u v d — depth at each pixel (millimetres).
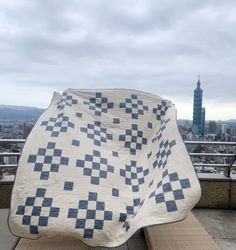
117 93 3434
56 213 2539
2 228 3291
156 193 2580
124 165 3035
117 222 2568
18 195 2607
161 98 3473
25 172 2697
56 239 2844
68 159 2801
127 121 3342
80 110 3279
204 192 4656
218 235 3818
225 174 4785
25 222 2510
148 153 3199
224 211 4594
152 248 2746
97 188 2732
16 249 2699
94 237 2488
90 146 2998
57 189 2648
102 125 3283
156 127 3363
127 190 2844
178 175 2619
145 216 2453
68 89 3418
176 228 3115
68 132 2980
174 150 2799
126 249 3205
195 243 2838
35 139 2875
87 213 2564
